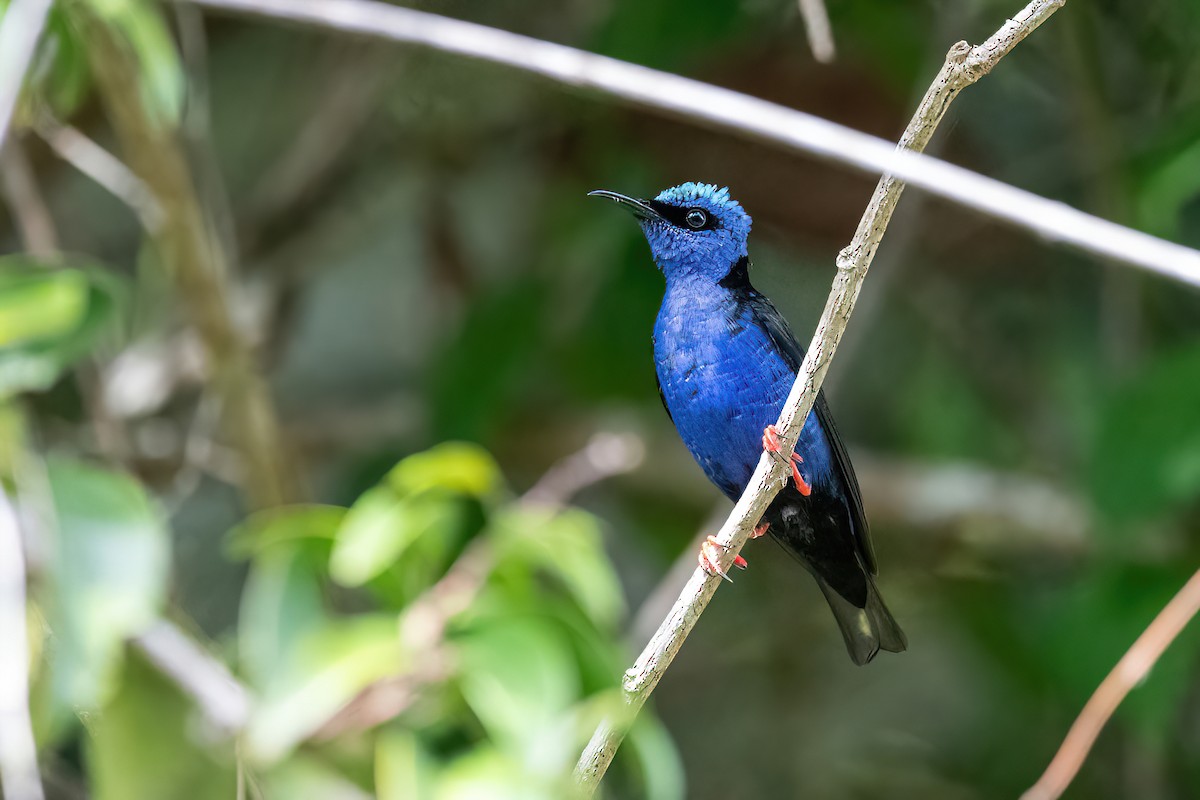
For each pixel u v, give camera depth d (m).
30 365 7.61
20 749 5.57
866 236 6.38
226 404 11.38
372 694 6.02
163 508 12.55
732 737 13.77
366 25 7.73
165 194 10.26
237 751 6.26
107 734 6.39
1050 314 13.28
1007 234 12.84
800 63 11.92
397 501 6.65
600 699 6.17
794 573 14.11
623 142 12.66
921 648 14.03
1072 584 12.50
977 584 13.20
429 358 13.12
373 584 6.64
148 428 13.23
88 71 9.91
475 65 12.30
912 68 11.99
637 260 12.73
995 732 13.15
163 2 11.97
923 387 13.50
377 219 14.63
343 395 15.19
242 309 12.16
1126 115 12.73
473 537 6.88
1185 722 12.48
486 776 5.67
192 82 11.52
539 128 13.07
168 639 6.51
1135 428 10.16
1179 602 7.61
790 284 11.77
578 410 13.36
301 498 13.46
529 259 13.03
